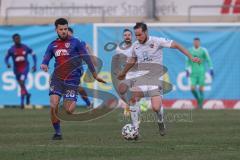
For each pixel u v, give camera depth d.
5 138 38.75
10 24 73.50
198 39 67.62
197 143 35.53
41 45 69.00
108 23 69.00
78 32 68.81
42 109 66.31
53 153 31.39
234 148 33.25
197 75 67.56
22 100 68.12
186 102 68.38
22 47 68.19
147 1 72.12
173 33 68.62
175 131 42.66
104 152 31.72
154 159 29.23
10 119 53.19
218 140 37.00
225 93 68.56
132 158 29.61
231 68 68.56
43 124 48.47
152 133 41.25
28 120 52.16
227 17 72.81
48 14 73.44
